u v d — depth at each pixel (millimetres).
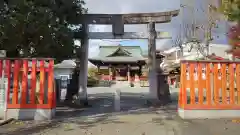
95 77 51344
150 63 16438
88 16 15914
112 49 53312
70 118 10508
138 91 31125
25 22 10789
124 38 16375
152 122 9289
